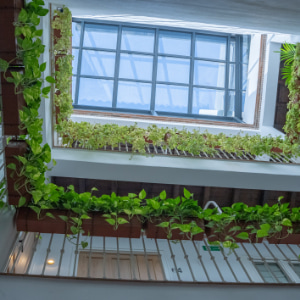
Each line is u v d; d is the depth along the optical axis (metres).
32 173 2.36
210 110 7.84
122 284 2.12
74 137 4.33
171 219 2.52
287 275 3.79
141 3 2.96
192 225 2.50
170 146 4.41
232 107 7.82
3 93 2.26
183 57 8.02
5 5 2.21
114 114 5.96
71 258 3.81
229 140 4.55
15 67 2.39
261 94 5.97
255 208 2.75
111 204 2.60
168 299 2.10
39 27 3.55
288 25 3.35
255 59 6.81
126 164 4.11
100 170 4.11
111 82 7.74
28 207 2.49
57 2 3.69
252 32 4.66
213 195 4.75
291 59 4.98
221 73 8.02
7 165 2.29
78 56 7.77
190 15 3.47
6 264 2.24
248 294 2.16
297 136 4.51
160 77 7.93
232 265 3.92
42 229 2.44
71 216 2.47
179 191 4.71
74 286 2.09
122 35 8.01
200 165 4.23
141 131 4.41
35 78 2.41
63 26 3.94
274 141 4.54
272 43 5.70
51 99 4.11
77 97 7.54
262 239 2.62
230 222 2.63
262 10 2.81
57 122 4.29
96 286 2.11
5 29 2.24
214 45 8.09
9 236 2.33
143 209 2.54
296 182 4.27
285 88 5.82
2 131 2.33
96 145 4.25
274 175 4.21
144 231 2.77
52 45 3.95
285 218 2.63
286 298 2.16
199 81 8.01
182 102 7.85
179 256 3.97
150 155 4.29
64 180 4.62
